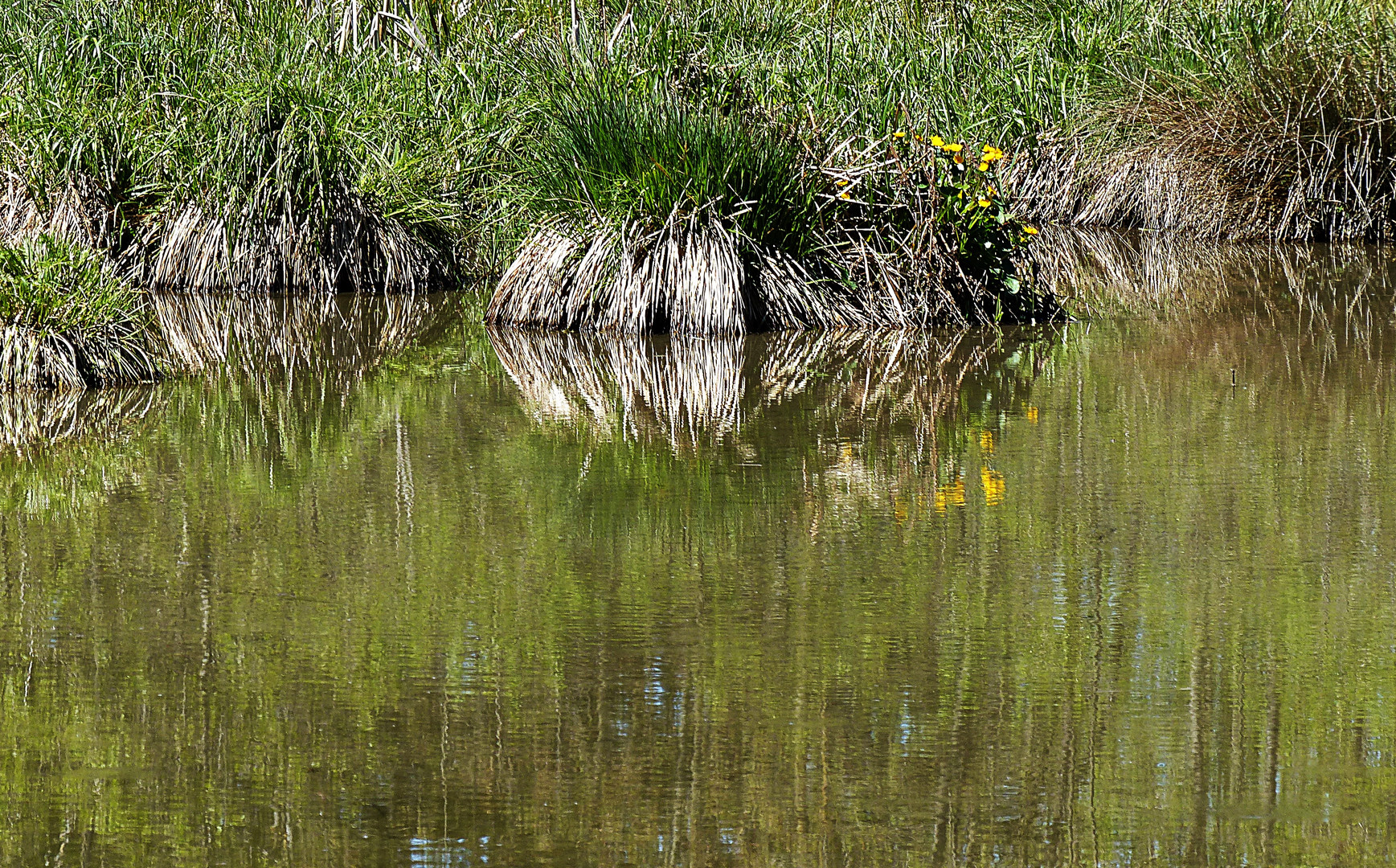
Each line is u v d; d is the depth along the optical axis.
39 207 17.78
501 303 15.98
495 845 5.45
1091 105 21.41
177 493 9.94
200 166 17.94
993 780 5.83
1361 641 7.10
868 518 9.20
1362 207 20.19
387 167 18.25
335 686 6.73
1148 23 21.48
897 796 5.74
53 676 6.88
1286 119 20.00
